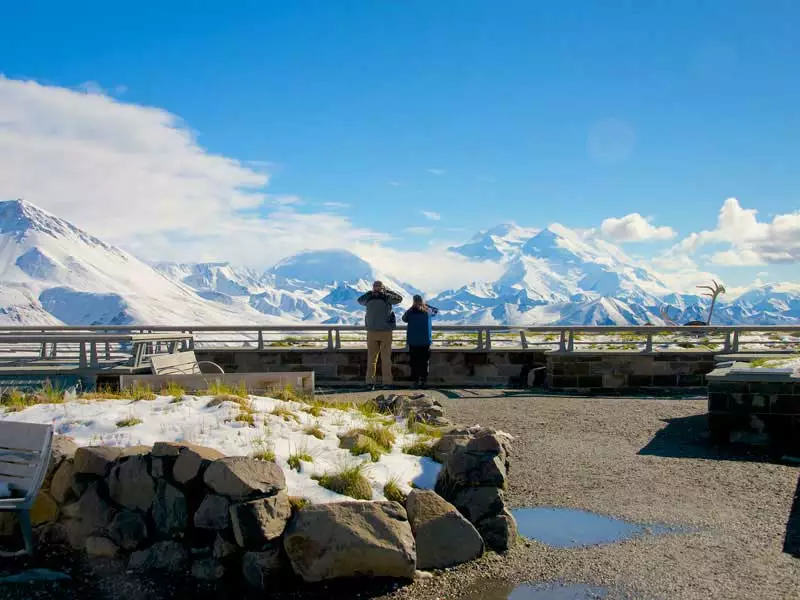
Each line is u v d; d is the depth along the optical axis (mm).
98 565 6156
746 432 10539
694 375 17875
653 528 6887
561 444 10516
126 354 16875
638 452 10016
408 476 7148
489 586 5746
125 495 6426
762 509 7391
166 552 6109
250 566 5738
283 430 7707
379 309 17094
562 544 6543
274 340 20141
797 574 5734
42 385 13500
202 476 6207
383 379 17359
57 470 6648
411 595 5621
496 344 19891
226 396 8508
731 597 5363
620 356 17688
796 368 11047
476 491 6695
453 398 15555
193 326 18688
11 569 6066
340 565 5746
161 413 7891
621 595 5480
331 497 6262
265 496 5965
